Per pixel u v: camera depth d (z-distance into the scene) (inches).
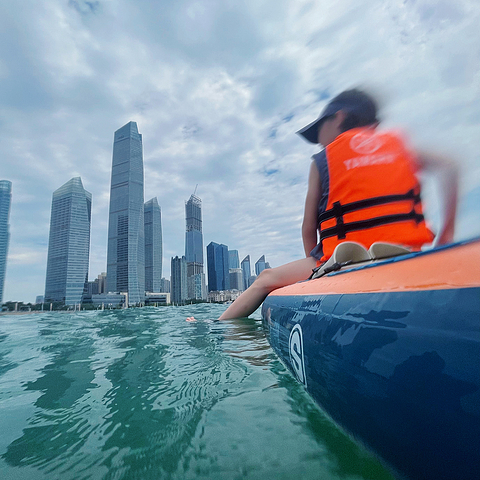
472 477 21.8
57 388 70.1
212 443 41.6
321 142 87.7
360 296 42.8
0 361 102.0
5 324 262.7
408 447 27.7
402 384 28.8
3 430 48.8
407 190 65.0
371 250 64.2
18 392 68.1
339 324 44.4
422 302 30.6
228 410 51.8
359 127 72.5
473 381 22.6
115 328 192.4
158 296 5423.2
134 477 35.3
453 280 29.1
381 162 67.8
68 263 4972.9
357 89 70.5
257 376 69.9
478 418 21.8
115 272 5812.0
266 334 118.3
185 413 52.1
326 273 74.2
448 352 25.2
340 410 40.8
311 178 93.1
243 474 34.3
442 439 24.3
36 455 41.0
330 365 44.4
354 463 34.7
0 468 38.2
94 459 39.4
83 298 5002.5
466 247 32.5
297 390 59.2
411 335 29.5
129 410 54.8
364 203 69.9
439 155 48.8
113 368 86.1
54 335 167.5
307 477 32.8
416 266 37.2
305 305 66.7
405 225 65.5
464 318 25.2
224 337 124.0
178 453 39.8
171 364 86.3
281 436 42.1
